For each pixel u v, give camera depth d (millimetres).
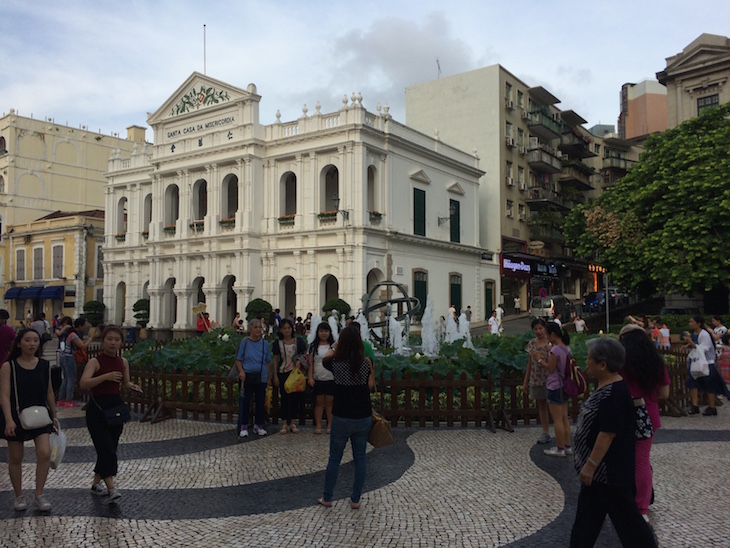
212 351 15000
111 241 43312
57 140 55750
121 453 9820
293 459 9414
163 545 6047
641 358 6312
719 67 38562
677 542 6082
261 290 34469
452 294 38781
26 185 53531
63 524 6641
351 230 31094
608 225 32500
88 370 7305
